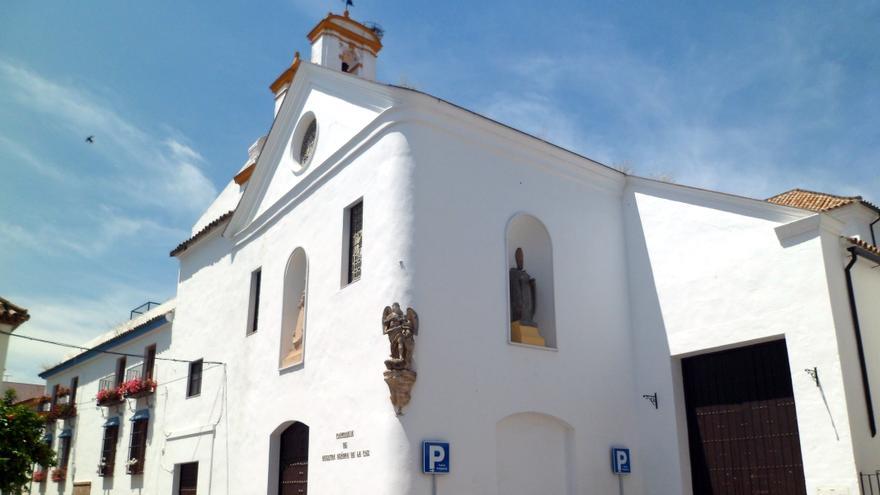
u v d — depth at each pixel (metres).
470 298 12.66
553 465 13.16
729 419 13.30
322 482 13.05
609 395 14.23
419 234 12.30
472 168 13.41
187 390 19.81
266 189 17.98
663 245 14.77
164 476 19.80
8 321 14.52
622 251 15.55
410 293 11.95
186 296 21.44
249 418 16.23
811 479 11.49
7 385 41.41
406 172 12.62
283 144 17.52
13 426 12.09
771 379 12.78
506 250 13.49
